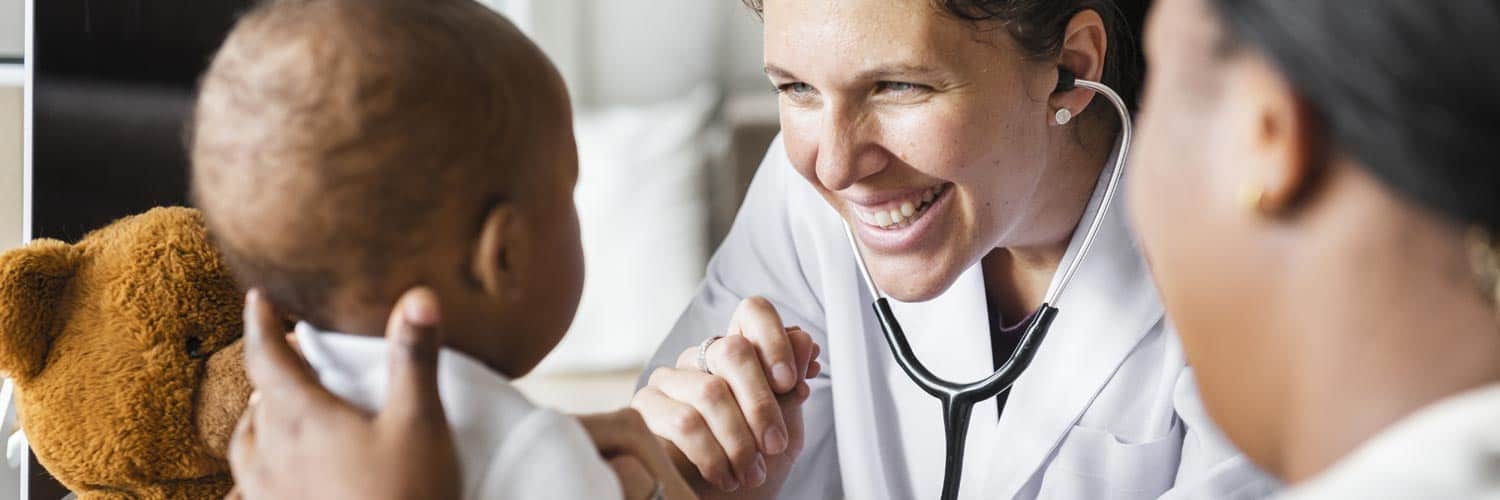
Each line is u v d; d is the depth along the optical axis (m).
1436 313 0.50
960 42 0.97
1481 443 0.47
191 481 0.98
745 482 1.00
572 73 4.06
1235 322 0.55
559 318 0.75
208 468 0.97
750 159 3.61
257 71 0.67
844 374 1.29
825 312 1.32
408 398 0.62
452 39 0.69
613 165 3.59
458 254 0.69
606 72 4.14
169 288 0.95
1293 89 0.50
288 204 0.67
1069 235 1.20
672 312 3.51
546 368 3.41
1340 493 0.48
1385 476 0.47
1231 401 0.57
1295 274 0.52
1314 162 0.51
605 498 0.68
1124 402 1.22
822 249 1.30
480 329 0.72
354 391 0.69
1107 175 1.17
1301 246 0.52
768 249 1.38
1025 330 1.25
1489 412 0.47
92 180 1.12
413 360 0.62
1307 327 0.52
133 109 1.14
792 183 1.36
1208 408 0.59
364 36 0.67
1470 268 0.49
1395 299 0.50
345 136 0.66
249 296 0.67
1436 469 0.47
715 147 3.75
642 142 3.67
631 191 3.56
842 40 0.97
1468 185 0.46
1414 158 0.47
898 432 1.30
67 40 1.10
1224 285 0.55
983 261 1.26
